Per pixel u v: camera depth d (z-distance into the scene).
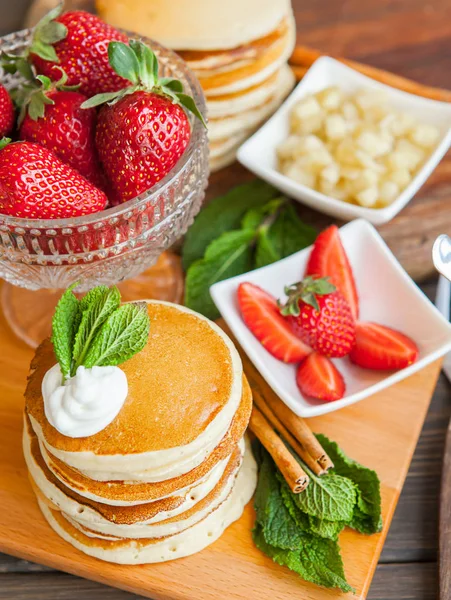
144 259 0.55
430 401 0.57
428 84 0.70
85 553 0.51
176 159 0.51
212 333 0.51
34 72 0.54
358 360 0.56
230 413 0.49
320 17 0.74
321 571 0.50
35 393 0.50
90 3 0.70
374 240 0.58
